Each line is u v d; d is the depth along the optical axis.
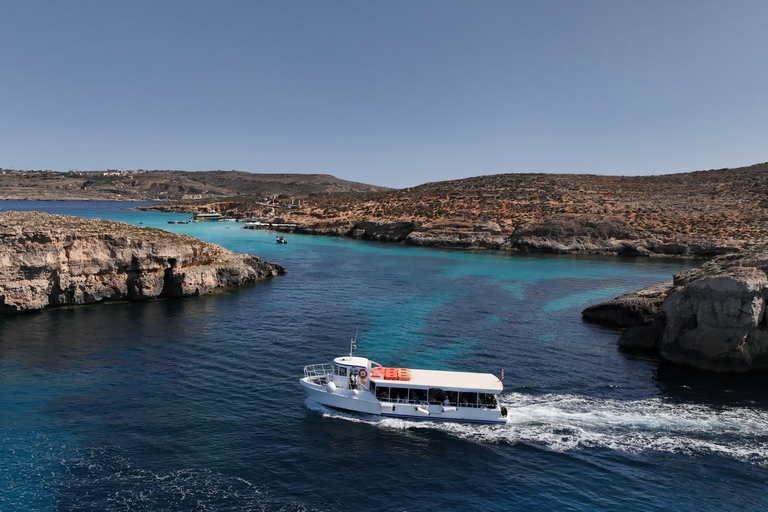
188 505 22.48
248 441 28.47
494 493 24.23
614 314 56.53
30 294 55.38
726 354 40.31
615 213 154.00
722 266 46.31
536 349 47.12
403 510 22.78
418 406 31.97
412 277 89.81
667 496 24.17
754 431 30.92
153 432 29.05
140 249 63.34
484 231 151.00
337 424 31.03
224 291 73.50
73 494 23.02
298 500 23.25
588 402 34.91
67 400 33.06
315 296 70.56
